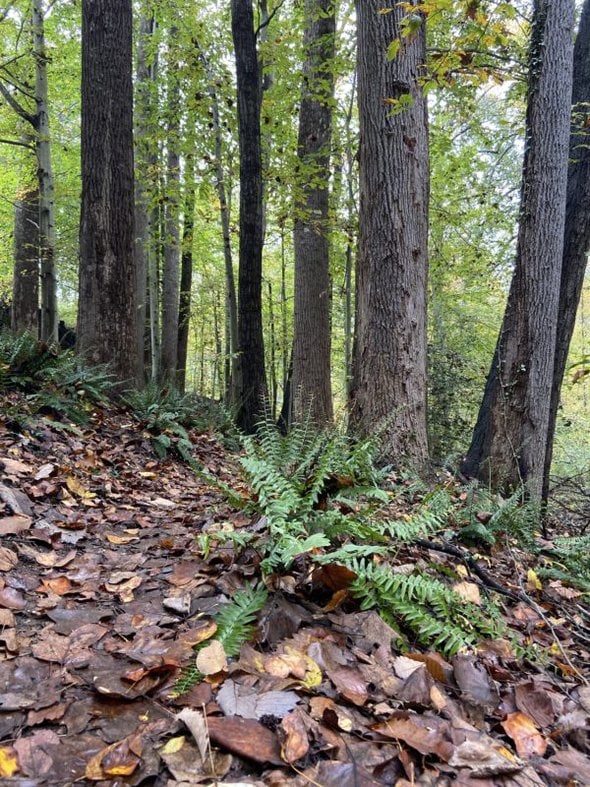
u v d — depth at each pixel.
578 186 7.49
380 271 5.71
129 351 7.43
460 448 11.41
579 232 7.53
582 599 3.55
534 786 1.53
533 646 2.53
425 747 1.56
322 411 11.15
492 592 3.21
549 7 6.18
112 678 1.74
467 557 3.39
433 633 2.21
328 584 2.41
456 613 2.53
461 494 5.16
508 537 4.07
